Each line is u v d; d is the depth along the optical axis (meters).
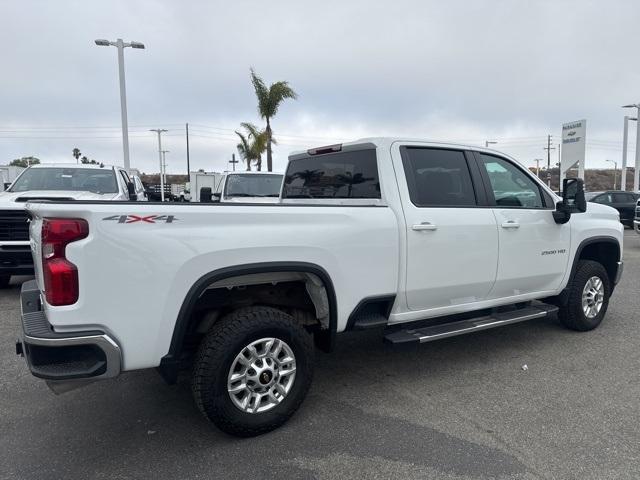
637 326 5.81
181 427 3.41
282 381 3.37
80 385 2.82
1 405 3.77
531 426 3.39
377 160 3.98
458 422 3.45
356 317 3.73
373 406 3.72
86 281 2.66
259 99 23.36
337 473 2.84
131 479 2.79
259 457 3.02
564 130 18.20
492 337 5.41
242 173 11.48
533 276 4.83
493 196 4.54
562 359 4.70
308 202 4.86
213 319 3.38
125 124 20.27
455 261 4.17
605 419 3.49
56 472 2.86
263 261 3.18
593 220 5.46
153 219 2.83
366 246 3.65
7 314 6.27
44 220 2.70
